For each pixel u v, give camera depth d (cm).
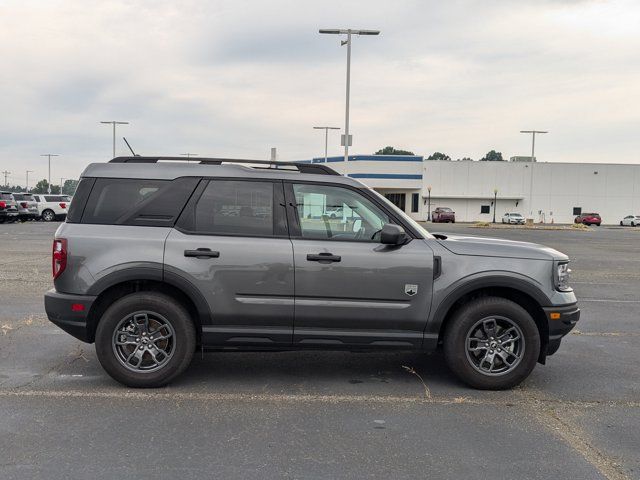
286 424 430
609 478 350
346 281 495
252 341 502
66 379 529
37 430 410
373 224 512
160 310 495
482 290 521
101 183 510
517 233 3669
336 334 500
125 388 505
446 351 513
